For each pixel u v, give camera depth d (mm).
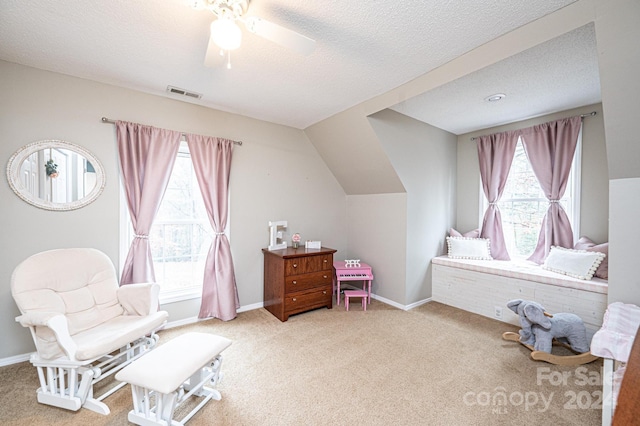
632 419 594
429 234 3637
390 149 3119
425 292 3596
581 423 1538
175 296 2781
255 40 1760
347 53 1904
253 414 1604
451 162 3939
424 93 2600
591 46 1827
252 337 2572
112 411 1615
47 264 1861
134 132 2486
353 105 2854
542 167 3127
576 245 2855
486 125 3588
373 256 3797
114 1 1438
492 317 3061
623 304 1848
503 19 1553
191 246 2961
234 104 2846
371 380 1930
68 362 1575
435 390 1824
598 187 2805
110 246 2447
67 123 2250
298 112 3062
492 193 3580
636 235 1901
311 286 3156
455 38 1731
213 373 1742
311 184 3820
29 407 1636
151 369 1385
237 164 3141
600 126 2791
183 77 2283
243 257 3215
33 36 1740
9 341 2086
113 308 2092
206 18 1574
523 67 2117
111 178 2441
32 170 2133
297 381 1917
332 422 1547
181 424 1473
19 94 2080
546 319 2230
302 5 1456
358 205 4027
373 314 3174
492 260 3453
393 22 1586
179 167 2877
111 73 2227
